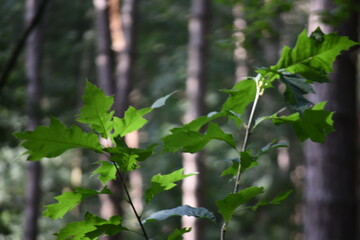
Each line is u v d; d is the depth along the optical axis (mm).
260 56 21312
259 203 1634
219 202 1585
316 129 1608
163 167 19828
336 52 1639
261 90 1684
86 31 23406
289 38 20203
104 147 1534
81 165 20812
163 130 19781
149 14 20609
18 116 9680
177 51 21562
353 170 6672
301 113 1523
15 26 15477
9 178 16125
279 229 19734
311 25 6477
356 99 6453
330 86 6348
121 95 12289
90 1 22938
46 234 17406
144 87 23266
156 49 22906
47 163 20844
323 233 6719
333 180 6664
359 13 6387
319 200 6750
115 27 11484
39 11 6418
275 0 7277
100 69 12195
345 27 6316
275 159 20453
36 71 15750
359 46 6176
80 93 23688
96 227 1581
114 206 11336
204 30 13266
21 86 9914
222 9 18406
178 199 19031
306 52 1639
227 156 19422
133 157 1562
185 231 1649
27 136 1408
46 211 1556
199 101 13258
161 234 17562
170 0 21125
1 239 11203
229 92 1675
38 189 15609
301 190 21562
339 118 6430
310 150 6871
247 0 7453
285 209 19781
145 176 19984
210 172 20625
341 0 6176
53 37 23781
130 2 12664
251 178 20141
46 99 23500
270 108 18797
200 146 1619
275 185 19750
